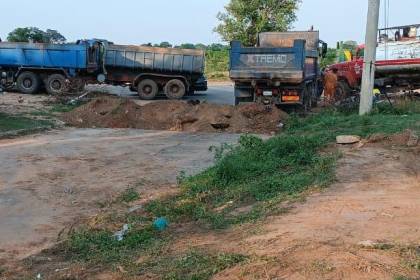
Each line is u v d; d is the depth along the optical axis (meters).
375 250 4.96
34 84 25.86
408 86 23.16
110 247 6.58
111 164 11.41
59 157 12.02
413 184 8.15
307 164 9.84
